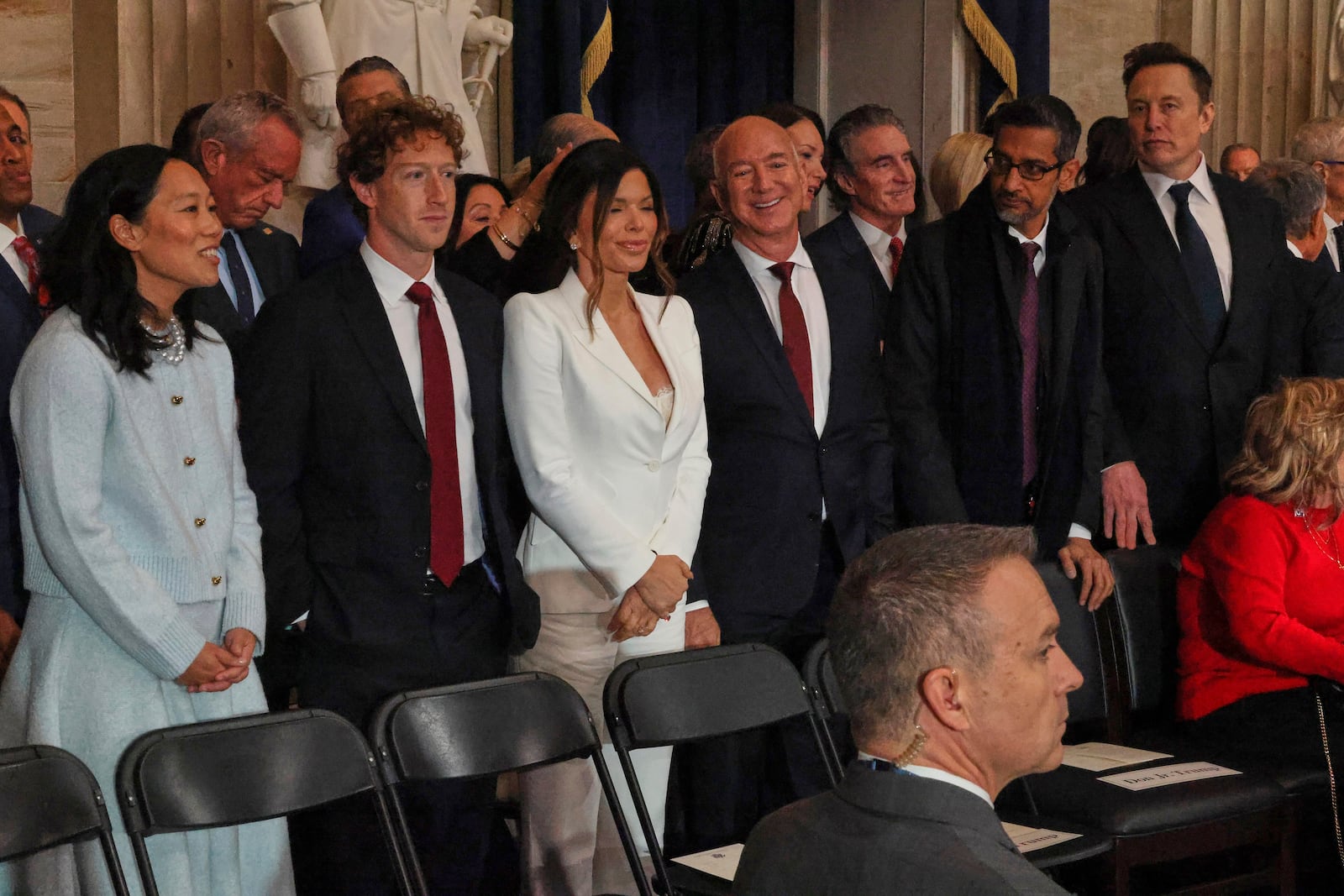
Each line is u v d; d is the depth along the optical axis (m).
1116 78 8.77
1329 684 3.94
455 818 3.51
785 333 4.08
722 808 4.08
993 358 4.31
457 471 3.41
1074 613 4.22
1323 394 4.02
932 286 4.41
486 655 3.45
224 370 3.17
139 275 2.98
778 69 8.45
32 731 2.91
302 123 5.93
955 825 1.82
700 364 3.87
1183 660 4.25
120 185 2.93
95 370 2.89
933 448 4.33
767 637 4.02
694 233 4.62
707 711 3.25
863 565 1.97
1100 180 5.84
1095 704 4.19
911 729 1.89
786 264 4.10
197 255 2.99
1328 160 6.69
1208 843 3.58
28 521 3.00
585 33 7.41
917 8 7.95
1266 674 4.09
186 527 3.00
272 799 2.77
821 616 4.16
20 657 3.01
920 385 4.39
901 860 1.79
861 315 4.22
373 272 3.42
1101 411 4.46
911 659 1.87
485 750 3.01
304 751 2.83
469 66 6.63
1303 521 4.05
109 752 2.91
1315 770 3.89
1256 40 8.84
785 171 4.04
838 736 4.22
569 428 3.63
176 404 3.03
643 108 8.05
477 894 3.59
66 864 2.96
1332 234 6.56
